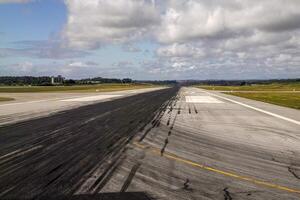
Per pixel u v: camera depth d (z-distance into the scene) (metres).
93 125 14.63
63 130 12.99
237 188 5.88
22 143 10.08
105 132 12.52
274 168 7.38
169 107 26.23
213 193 5.58
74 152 8.78
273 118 18.48
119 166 7.30
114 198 5.23
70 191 5.57
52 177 6.40
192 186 5.94
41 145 9.77
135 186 5.88
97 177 6.42
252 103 32.25
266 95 53.78
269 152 9.13
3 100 35.69
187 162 7.77
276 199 5.35
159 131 12.93
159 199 5.22
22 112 21.11
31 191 5.57
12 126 14.16
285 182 6.31
